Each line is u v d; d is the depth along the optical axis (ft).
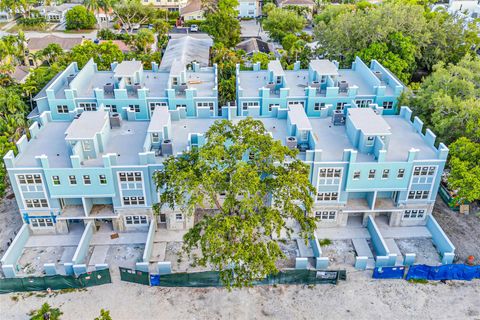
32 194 174.40
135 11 431.43
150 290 162.91
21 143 178.29
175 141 189.57
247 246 143.54
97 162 174.09
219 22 373.61
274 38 401.90
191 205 147.23
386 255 169.89
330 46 318.86
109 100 220.43
